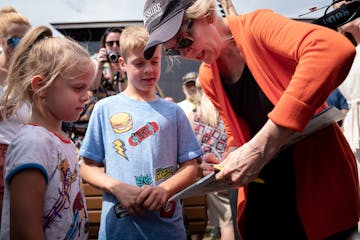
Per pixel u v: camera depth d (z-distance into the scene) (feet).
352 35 8.10
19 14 8.01
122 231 6.30
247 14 5.00
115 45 10.50
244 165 4.34
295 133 4.37
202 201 8.91
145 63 6.84
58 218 4.57
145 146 6.57
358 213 4.90
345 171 4.82
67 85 4.83
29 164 4.29
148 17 5.19
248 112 5.42
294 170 5.13
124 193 6.19
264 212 5.54
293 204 5.27
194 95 12.93
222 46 5.05
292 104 4.05
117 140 6.65
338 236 4.83
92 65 5.12
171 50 5.37
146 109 6.83
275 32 4.47
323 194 4.82
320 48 4.04
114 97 7.10
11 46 7.63
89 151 6.79
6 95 5.23
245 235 5.76
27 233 4.15
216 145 11.30
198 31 4.83
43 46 4.95
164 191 6.20
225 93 5.47
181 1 4.79
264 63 4.75
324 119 4.42
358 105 7.72
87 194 8.41
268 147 4.25
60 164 4.72
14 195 4.27
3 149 7.17
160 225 6.39
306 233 4.89
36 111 4.94
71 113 4.92
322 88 4.01
